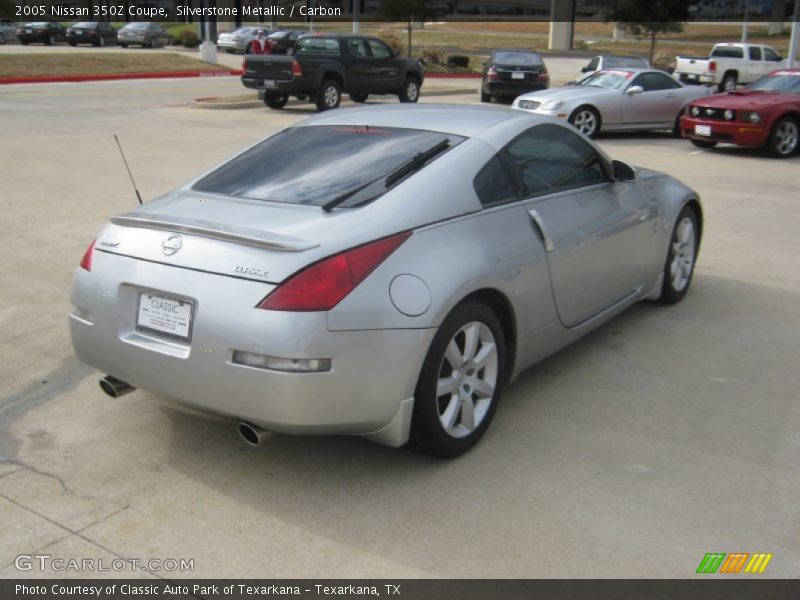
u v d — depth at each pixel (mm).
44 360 4809
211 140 13570
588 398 4395
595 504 3393
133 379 3529
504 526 3240
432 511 3338
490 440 3924
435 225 3568
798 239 7930
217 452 3797
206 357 3232
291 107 20156
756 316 5727
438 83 29562
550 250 4129
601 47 57438
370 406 3271
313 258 3182
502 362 3928
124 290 3504
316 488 3500
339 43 19438
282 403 3141
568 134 4676
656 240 5352
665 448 3867
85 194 9133
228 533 3184
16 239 7277
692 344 5191
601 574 2961
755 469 3689
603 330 5422
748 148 15047
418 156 3861
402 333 3275
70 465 3662
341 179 3811
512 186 4082
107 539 3135
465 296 3525
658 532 3209
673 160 13266
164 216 3629
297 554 3061
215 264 3266
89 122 15305
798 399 4426
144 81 26406
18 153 11570
